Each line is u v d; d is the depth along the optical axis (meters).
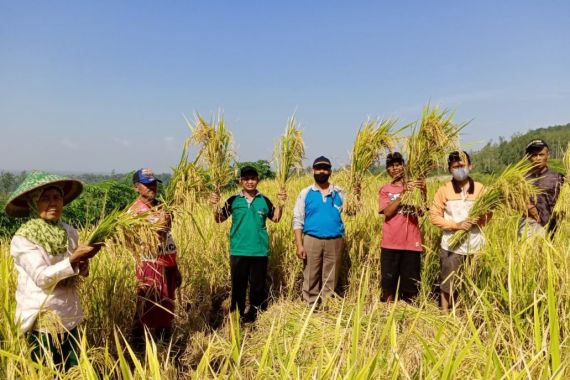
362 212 7.00
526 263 3.95
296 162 5.94
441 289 5.26
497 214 4.96
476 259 4.56
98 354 3.08
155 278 4.61
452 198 5.20
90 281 4.25
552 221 5.39
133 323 4.67
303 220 5.96
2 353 2.51
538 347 2.64
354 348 2.28
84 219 11.38
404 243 5.54
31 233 3.02
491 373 2.58
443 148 5.05
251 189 5.75
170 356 4.37
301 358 3.44
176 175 4.89
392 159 5.62
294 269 6.65
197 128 5.31
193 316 5.33
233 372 2.38
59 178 3.12
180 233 6.64
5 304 3.24
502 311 3.70
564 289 3.43
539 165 5.44
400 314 4.41
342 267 6.64
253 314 5.70
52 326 3.00
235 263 5.62
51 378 2.55
